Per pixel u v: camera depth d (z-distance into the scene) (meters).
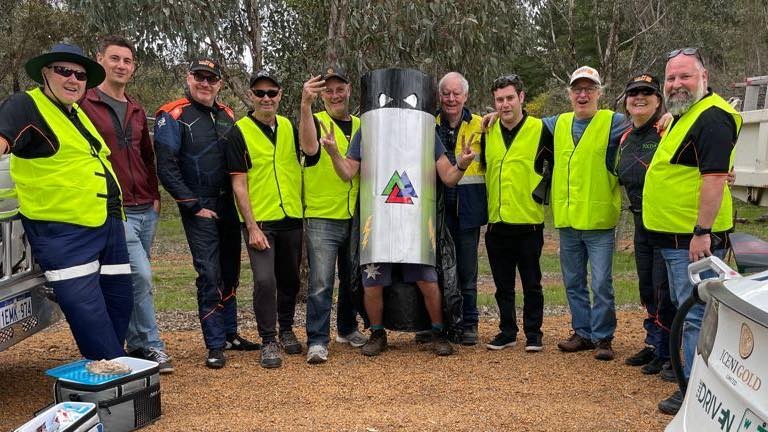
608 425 4.23
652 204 4.75
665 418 4.35
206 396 4.79
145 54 7.72
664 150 4.66
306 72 8.85
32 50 17.31
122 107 5.30
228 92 10.70
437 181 5.74
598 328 5.75
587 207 5.57
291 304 5.97
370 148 5.45
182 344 6.47
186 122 5.41
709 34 18.31
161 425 4.22
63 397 4.02
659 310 5.05
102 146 4.63
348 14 7.91
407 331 6.00
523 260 5.89
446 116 5.96
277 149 5.55
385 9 7.76
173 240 18.23
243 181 5.43
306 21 8.94
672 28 14.00
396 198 5.39
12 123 4.14
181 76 8.60
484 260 14.13
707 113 4.32
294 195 5.63
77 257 4.36
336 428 4.16
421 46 8.09
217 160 5.48
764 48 19.78
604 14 14.70
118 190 4.71
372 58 8.04
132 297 4.80
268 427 4.18
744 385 2.27
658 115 5.16
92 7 7.14
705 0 15.73
